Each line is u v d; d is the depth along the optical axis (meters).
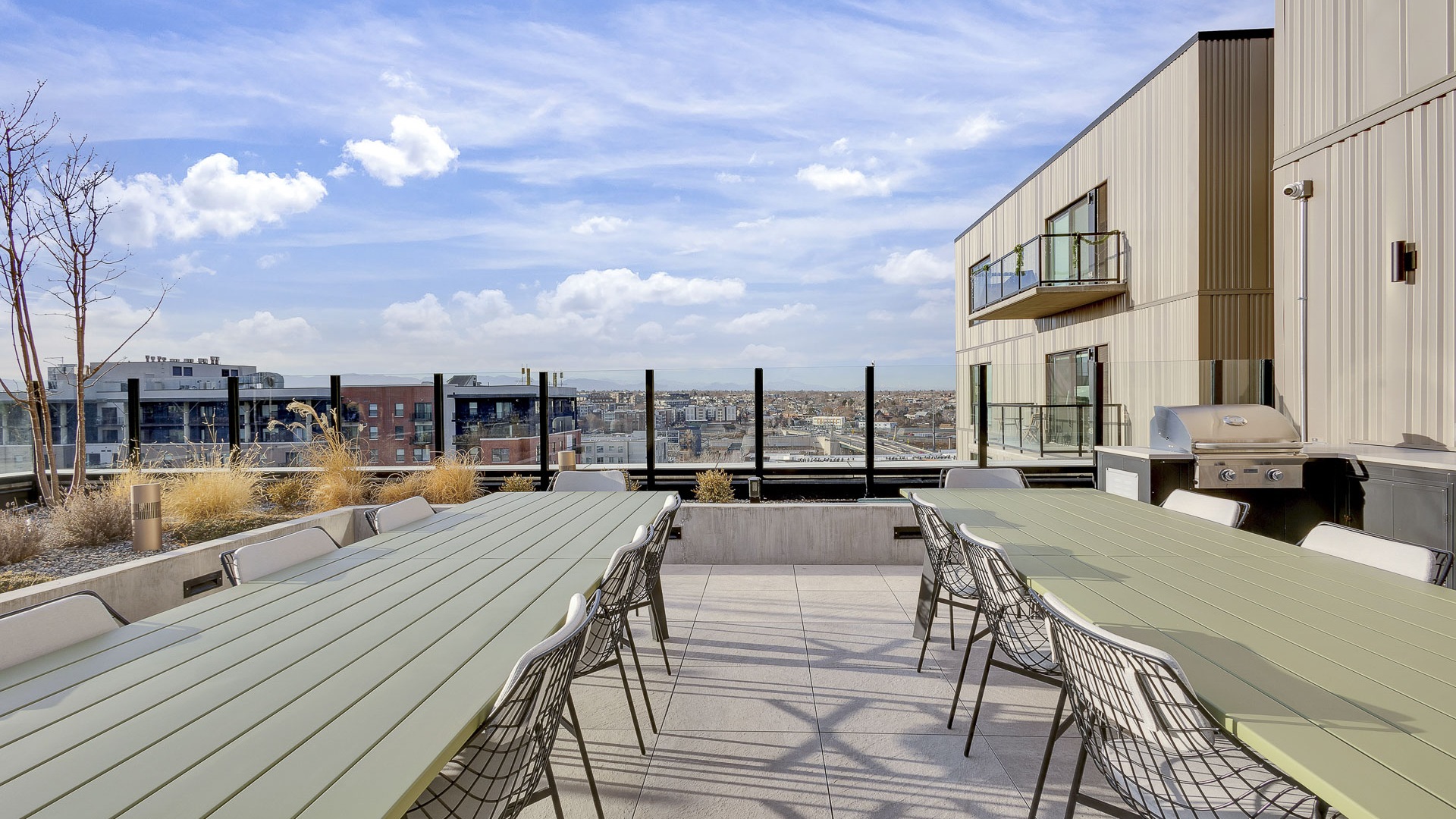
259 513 5.67
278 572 2.29
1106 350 10.07
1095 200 10.27
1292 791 1.39
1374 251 5.14
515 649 1.55
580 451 7.22
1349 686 1.31
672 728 2.70
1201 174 7.82
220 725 1.17
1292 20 5.95
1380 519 4.21
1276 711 1.21
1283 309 6.11
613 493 4.27
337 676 1.39
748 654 3.51
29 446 6.53
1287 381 6.04
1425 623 1.67
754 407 7.08
